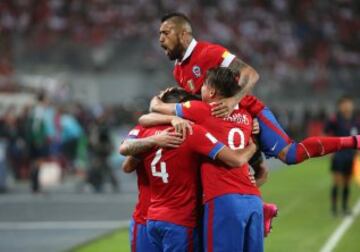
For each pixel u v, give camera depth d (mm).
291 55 134875
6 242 39062
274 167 88812
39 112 60656
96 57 113312
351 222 45344
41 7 124188
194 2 137625
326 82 122562
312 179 72562
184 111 19219
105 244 38469
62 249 36906
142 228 20078
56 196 60000
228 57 20000
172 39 20188
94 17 125438
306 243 38031
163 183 19203
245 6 142250
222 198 18688
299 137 116625
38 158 61188
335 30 143375
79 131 72062
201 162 19062
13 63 108875
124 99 110500
